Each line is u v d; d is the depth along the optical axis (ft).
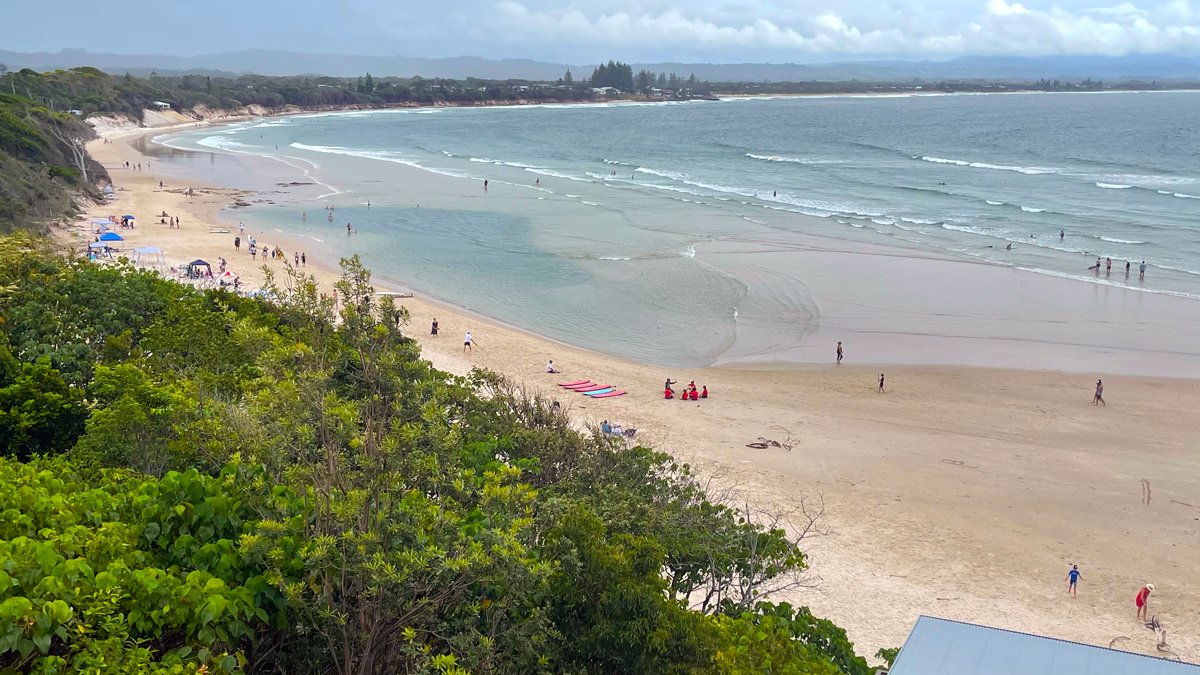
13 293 111.24
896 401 155.43
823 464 128.88
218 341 100.68
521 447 87.86
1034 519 112.98
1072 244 270.87
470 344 177.99
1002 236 283.79
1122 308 206.80
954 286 225.35
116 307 112.98
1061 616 91.50
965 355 178.81
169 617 41.39
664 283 229.86
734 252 261.44
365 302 64.59
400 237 283.38
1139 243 271.90
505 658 46.93
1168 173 451.12
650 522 70.74
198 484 50.70
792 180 429.79
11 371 87.92
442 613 48.03
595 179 431.43
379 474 48.16
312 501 49.96
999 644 51.78
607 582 49.83
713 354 181.37
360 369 64.64
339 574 45.16
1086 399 156.04
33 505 48.98
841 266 244.83
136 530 47.73
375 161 506.48
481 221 311.47
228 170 453.17
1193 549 105.81
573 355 178.19
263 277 220.43
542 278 235.81
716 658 47.06
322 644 45.96
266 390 55.21
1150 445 136.56
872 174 453.58
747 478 123.34
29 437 82.02
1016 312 204.74
